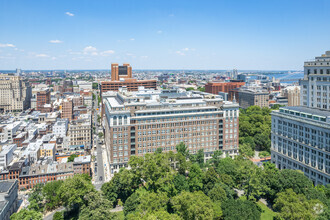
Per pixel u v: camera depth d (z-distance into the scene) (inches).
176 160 7751.0
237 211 5012.3
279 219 5196.9
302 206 4869.6
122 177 6668.3
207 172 6648.6
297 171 6432.1
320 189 5935.0
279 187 6028.5
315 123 6914.4
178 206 5187.0
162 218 4549.7
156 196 5492.1
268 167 7288.4
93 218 5275.6
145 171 6653.5
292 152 7834.6
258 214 5034.5
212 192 5836.6
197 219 4798.2
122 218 6058.1
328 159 6545.3
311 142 7091.5
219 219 5246.1
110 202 5930.1
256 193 6018.7
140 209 5310.0
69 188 5994.1
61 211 6692.9
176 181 6673.2
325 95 7839.6
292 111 7819.9
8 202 6540.4
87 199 5989.2
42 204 7135.8
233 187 7160.4
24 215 5506.9
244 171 6146.7
